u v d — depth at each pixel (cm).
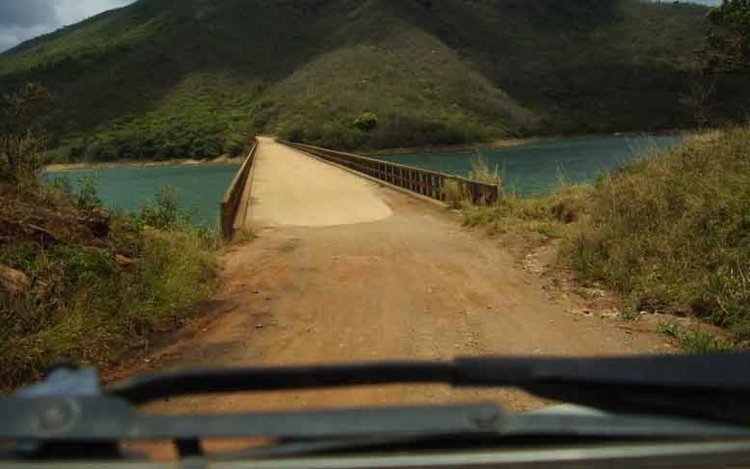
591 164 4462
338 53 13525
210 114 11325
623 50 12925
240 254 1028
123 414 109
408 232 1246
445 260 948
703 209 755
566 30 15088
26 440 104
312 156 4284
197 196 3158
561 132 10169
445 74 12088
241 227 1309
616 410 126
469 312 668
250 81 13650
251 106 12131
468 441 128
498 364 126
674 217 807
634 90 11025
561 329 600
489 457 123
